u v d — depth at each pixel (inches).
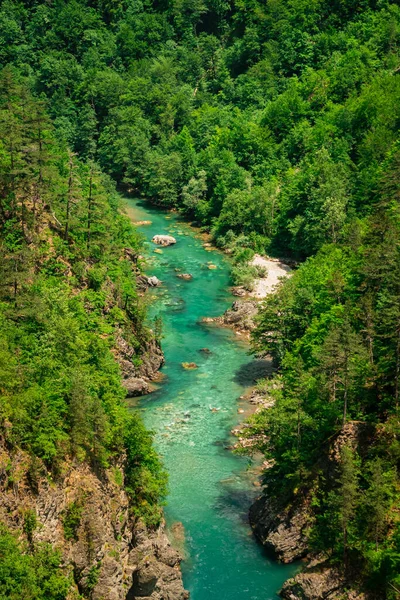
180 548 3193.9
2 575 2375.7
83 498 2802.7
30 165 4421.8
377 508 2849.4
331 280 4158.5
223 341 5007.4
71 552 2709.2
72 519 2743.6
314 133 7057.1
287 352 4072.3
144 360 4522.6
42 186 4463.6
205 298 5659.5
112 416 3179.1
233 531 3299.7
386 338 3430.1
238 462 3742.6
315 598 2861.7
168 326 5196.9
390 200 4889.3
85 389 3048.7
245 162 7657.5
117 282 4628.4
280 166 7278.5
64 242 4421.8
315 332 3907.5
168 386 4429.1
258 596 2952.8
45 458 2728.8
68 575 2650.1
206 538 3255.4
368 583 2824.8
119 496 2974.9
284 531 3164.4
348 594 2824.8
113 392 3380.9
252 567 3105.3
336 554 2982.3
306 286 4500.5
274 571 3085.6
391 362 3280.0
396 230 4146.2
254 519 3319.4
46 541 2632.9
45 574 2539.4
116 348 4247.0
